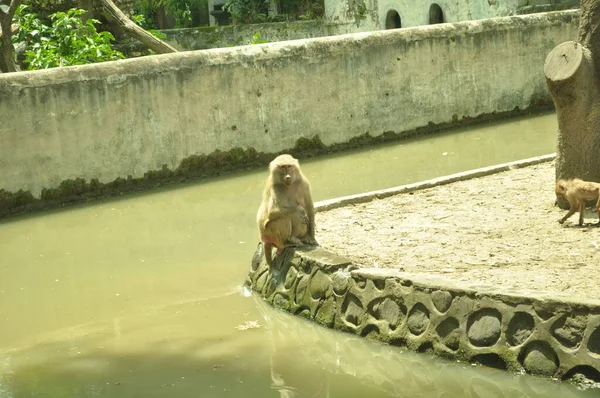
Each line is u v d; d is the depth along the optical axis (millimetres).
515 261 8336
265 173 15859
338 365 7461
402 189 11789
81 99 14453
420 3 26703
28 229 13047
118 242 11953
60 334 8617
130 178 15062
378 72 17578
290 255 8945
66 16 17734
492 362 6902
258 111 16234
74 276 10539
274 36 28312
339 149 17297
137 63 14961
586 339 6391
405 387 6918
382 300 7781
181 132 15469
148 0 31375
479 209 10586
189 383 7145
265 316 8766
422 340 7371
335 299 8227
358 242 9461
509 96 19609
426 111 18391
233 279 10008
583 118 10016
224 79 15781
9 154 13891
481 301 7020
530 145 16469
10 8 16891
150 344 8141
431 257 8688
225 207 13547
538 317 6656
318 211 11031
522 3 23750
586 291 7230
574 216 9914
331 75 17000
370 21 28625
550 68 10055
